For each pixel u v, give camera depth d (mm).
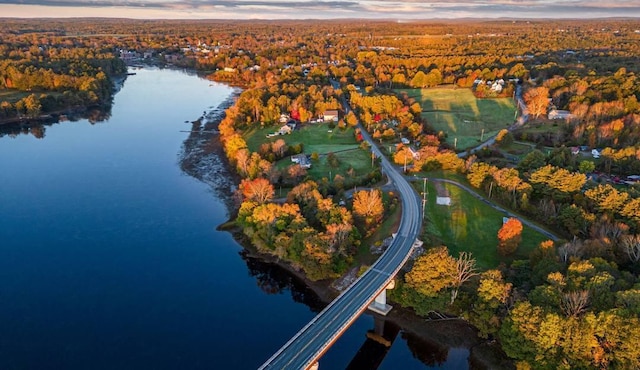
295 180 154000
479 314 88875
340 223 117562
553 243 107750
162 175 173625
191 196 155875
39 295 104562
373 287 91875
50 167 181000
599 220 112375
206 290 108250
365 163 172375
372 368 88188
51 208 146500
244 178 163625
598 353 73312
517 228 108812
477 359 87812
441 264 93875
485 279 89938
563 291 84625
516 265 101188
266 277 113812
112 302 102875
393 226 123875
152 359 87062
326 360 90000
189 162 186000
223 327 96125
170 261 119000
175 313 99812
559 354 76500
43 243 126312
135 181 167875
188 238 130000
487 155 174750
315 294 107312
